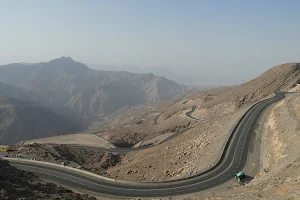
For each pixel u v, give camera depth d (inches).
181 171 2285.9
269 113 2933.1
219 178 1829.5
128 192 1796.3
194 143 2802.7
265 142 2242.9
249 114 2982.3
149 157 2965.1
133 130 5034.5
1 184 1226.6
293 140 1838.1
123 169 2790.4
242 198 1122.7
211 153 2279.8
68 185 1963.6
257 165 1951.3
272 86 4726.9
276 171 1466.5
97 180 2048.5
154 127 5044.3
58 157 2866.6
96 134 5118.1
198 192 1668.3
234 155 2127.2
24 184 1360.7
